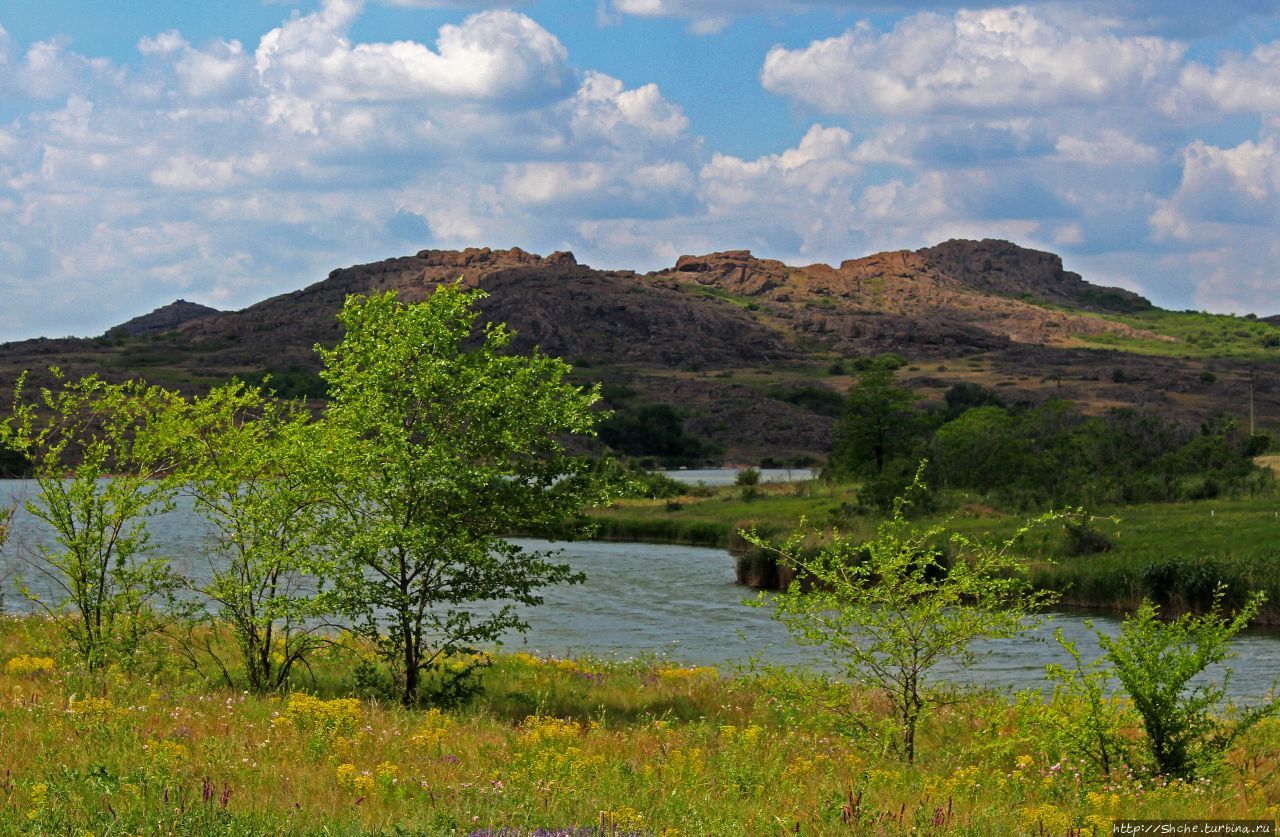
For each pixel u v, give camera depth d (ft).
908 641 51.31
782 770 42.29
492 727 51.85
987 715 54.13
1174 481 253.03
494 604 143.84
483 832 28.48
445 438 63.16
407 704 62.13
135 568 66.49
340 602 61.00
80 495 63.21
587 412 65.62
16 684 51.29
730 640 119.65
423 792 33.30
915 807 36.29
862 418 336.29
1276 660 105.70
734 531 239.09
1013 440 272.92
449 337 63.05
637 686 75.87
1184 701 50.16
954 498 245.04
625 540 262.06
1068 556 170.71
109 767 33.73
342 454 61.46
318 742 40.01
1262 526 182.70
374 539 59.82
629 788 36.32
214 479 63.26
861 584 53.36
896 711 53.06
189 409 65.21
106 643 62.54
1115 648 50.03
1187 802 41.55
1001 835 33.35
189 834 26.94
